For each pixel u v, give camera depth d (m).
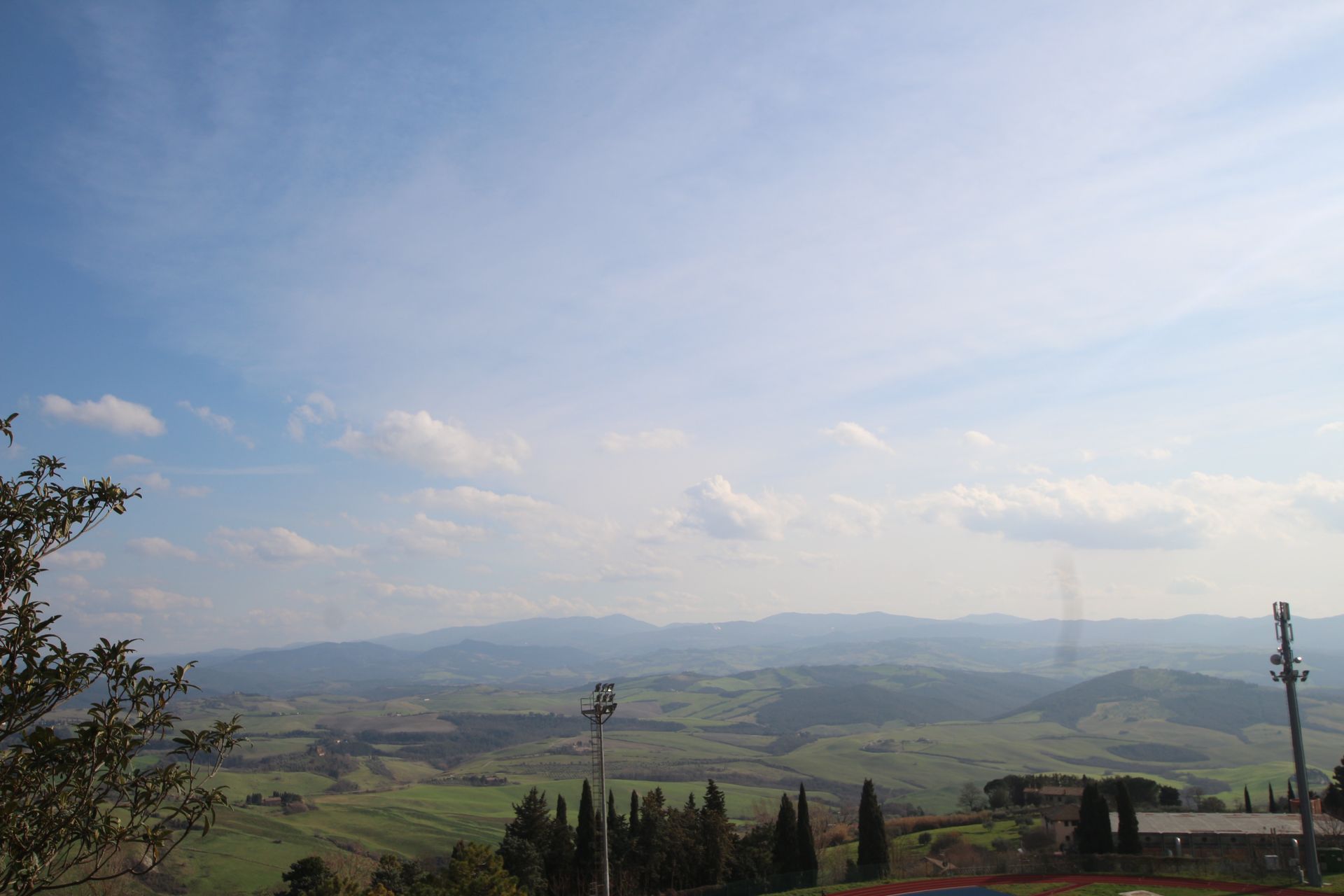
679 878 92.06
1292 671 58.50
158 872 114.25
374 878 87.94
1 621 16.06
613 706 58.97
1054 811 97.00
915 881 75.50
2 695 15.64
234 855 127.56
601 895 70.69
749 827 150.88
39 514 16.78
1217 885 63.41
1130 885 66.00
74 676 16.20
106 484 17.98
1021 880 71.38
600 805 57.22
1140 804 116.62
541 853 89.31
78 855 16.17
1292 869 61.34
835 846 114.19
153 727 17.22
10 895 15.45
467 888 70.50
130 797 16.98
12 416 17.30
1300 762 58.44
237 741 18.38
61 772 16.28
